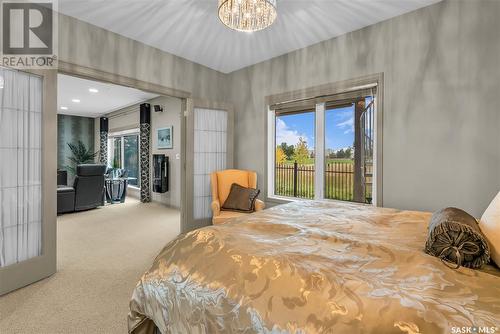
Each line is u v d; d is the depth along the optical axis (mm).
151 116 6434
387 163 2619
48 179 2369
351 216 1820
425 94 2389
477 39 2135
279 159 4090
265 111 3740
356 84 2816
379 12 2482
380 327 686
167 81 3428
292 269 940
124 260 2822
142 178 6434
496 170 2074
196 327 1007
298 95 3334
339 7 2410
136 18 2590
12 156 2170
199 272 1099
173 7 2414
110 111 7855
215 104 3912
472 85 2162
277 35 2961
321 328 738
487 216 1135
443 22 2285
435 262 987
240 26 2090
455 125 2244
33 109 2297
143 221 4562
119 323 1739
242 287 948
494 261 984
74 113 8172
